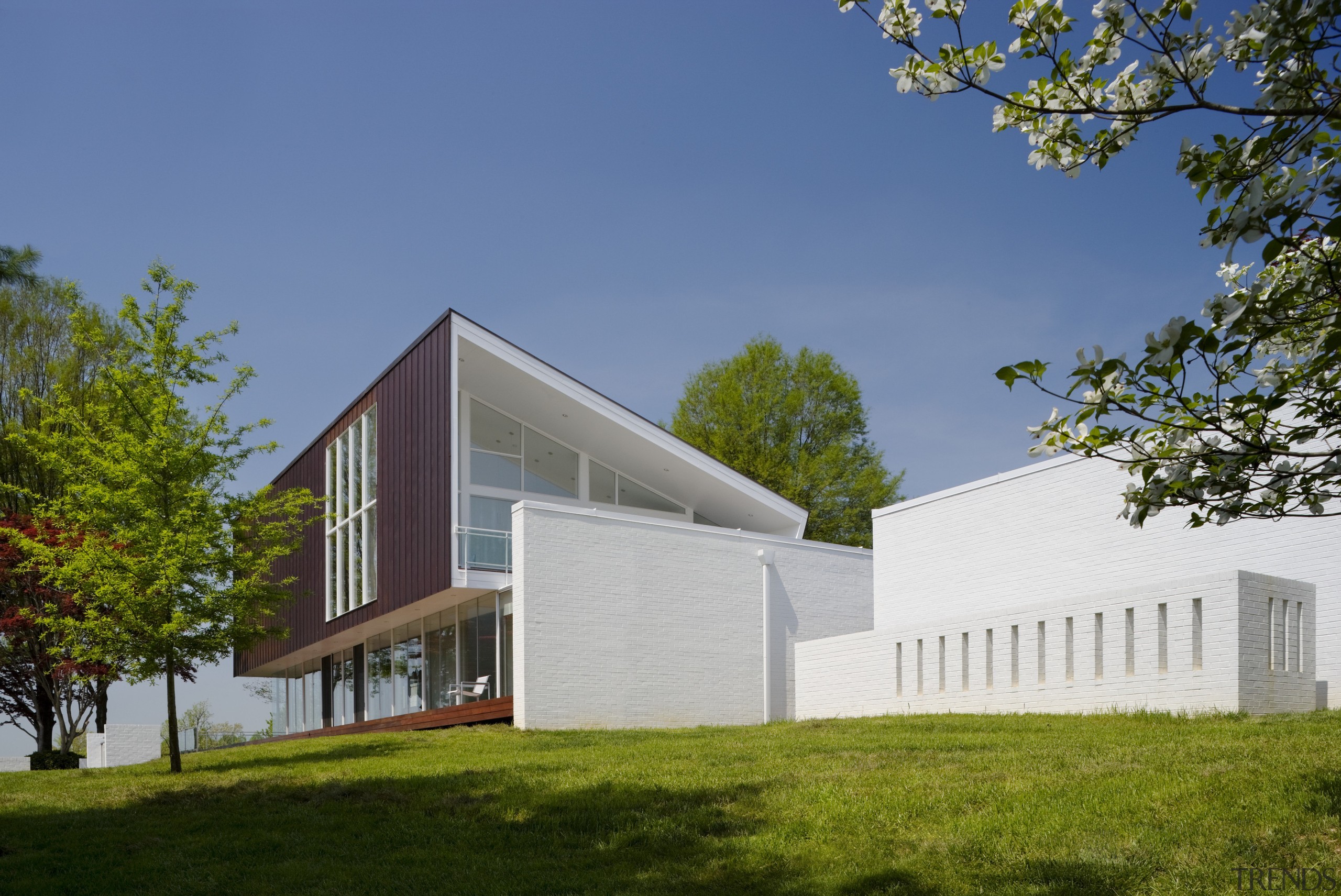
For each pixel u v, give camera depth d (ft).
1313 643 43.70
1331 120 11.60
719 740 43.70
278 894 23.41
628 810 28.91
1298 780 22.77
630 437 74.02
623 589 63.41
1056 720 41.96
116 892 24.09
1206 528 50.90
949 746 35.17
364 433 78.23
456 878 23.94
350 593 78.69
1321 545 46.42
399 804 32.71
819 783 29.37
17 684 85.30
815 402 124.57
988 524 62.08
